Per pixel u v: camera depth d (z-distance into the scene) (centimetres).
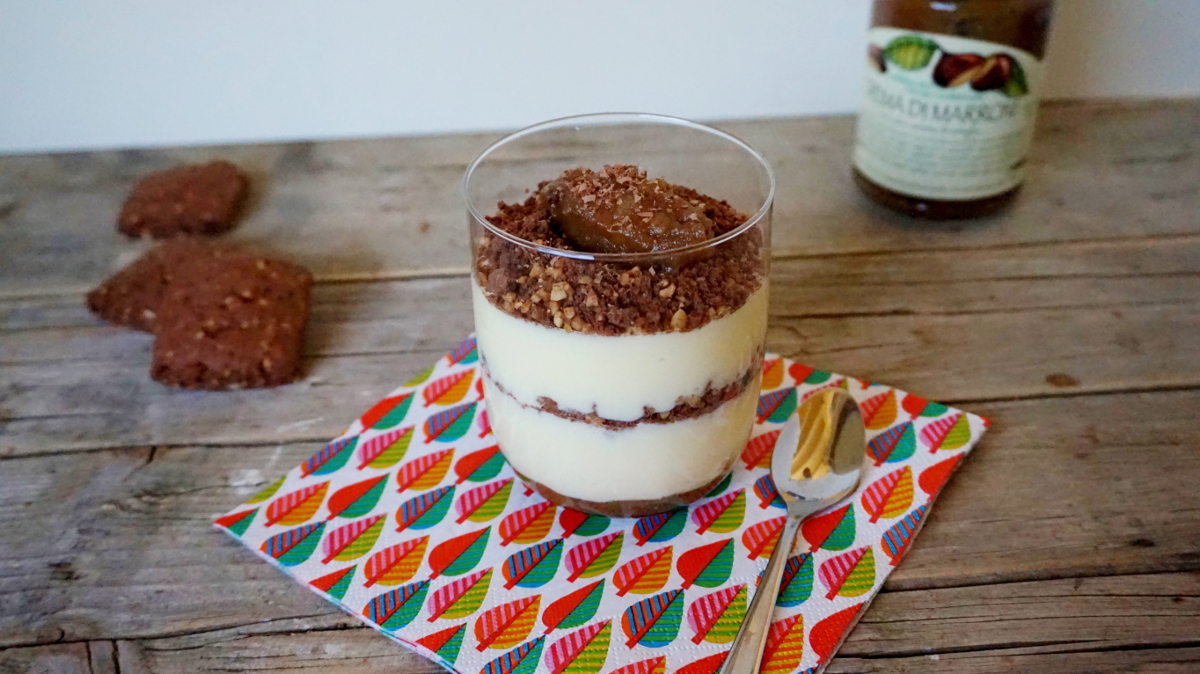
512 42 65
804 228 58
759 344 42
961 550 43
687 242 40
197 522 45
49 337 53
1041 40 53
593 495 43
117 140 67
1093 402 48
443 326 53
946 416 47
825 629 41
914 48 54
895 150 56
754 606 41
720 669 40
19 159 65
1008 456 46
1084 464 46
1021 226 57
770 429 47
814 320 53
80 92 65
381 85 66
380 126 67
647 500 43
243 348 50
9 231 59
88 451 47
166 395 50
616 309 39
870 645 41
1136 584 42
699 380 41
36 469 47
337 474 46
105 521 45
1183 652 41
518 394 42
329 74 66
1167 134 64
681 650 41
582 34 65
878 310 53
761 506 45
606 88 66
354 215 60
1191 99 67
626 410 41
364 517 45
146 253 55
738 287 40
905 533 43
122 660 41
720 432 42
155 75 65
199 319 51
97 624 42
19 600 43
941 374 50
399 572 43
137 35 64
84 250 58
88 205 61
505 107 67
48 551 44
